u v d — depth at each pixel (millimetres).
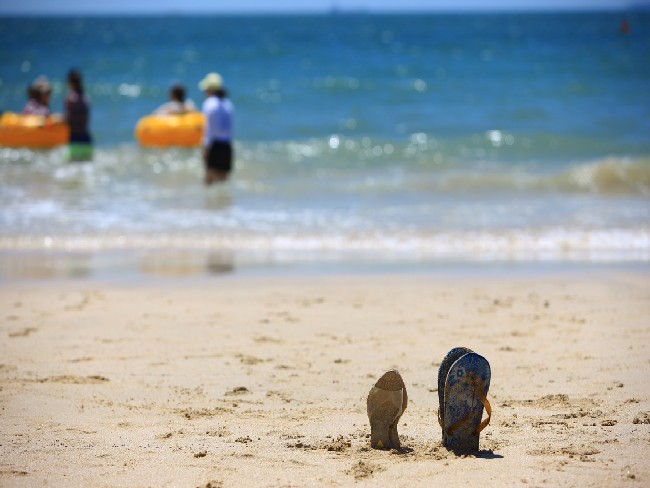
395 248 20656
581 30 158875
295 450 8586
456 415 8391
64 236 21688
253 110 50969
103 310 15266
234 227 22734
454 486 7527
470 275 17953
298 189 28188
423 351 12797
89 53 99688
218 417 9883
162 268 18672
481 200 26609
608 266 18781
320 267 18766
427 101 53844
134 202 25953
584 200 26672
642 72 66562
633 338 13242
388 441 8609
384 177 30703
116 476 7930
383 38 140375
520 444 8664
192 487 7645
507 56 85812
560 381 11180
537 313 14883
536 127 43375
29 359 12406
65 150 34250
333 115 48812
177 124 34875
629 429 9133
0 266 18875
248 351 12820
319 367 12031
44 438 9102
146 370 11891
